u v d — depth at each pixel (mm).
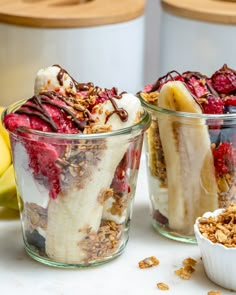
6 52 921
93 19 902
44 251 555
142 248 587
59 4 960
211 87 588
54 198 531
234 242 531
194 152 570
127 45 959
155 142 588
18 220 623
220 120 557
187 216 589
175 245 594
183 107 557
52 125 522
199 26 976
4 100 951
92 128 529
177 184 581
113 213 555
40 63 920
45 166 523
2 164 641
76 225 537
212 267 536
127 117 534
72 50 914
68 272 551
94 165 523
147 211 645
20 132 519
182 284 540
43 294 524
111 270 555
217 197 585
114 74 960
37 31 898
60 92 562
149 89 616
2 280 539
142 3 985
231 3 1006
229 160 573
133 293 528
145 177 698
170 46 1025
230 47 978
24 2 960
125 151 541
